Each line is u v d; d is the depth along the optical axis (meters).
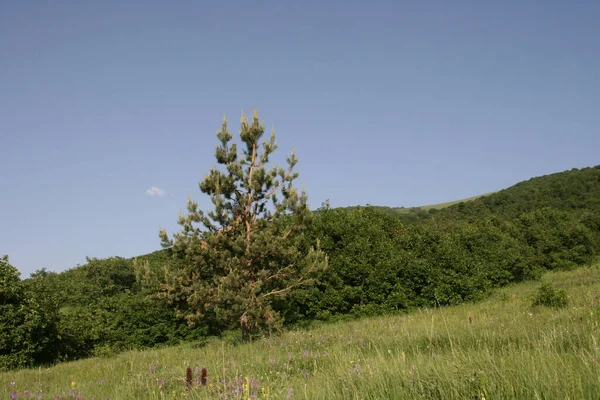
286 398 5.42
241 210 16.41
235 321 15.67
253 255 15.53
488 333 8.55
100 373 11.44
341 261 23.19
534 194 75.38
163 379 8.37
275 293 16.14
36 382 10.79
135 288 27.02
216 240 15.37
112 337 21.25
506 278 29.73
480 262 28.33
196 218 15.69
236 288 15.01
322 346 10.87
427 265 23.58
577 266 34.47
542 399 4.19
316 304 22.38
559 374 4.56
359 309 22.27
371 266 22.92
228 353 11.66
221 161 16.50
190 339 21.67
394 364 5.95
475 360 5.62
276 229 16.59
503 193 86.06
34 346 17.05
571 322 9.03
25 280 19.62
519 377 4.64
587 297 14.16
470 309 17.33
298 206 16.41
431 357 6.55
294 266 16.55
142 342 21.45
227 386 6.30
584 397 4.02
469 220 67.75
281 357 9.59
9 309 16.73
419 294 23.39
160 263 21.48
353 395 5.17
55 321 18.55
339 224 24.69
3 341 15.91
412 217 86.69
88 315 21.72
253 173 16.38
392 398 4.91
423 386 5.12
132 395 7.42
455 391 4.69
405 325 12.79
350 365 6.71
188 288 15.47
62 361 18.69
